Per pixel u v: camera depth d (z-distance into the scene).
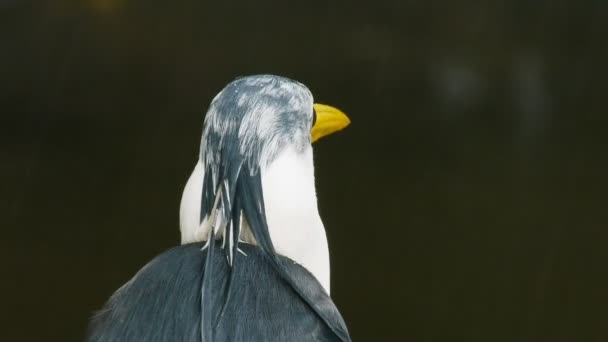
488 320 11.48
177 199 14.09
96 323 3.72
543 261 12.72
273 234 3.89
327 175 14.99
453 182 14.88
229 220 3.79
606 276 12.48
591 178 15.02
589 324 11.52
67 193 14.15
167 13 20.36
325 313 3.64
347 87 17.84
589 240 13.19
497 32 19.66
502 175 15.15
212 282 3.60
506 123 16.97
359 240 13.12
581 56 18.94
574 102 17.58
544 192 14.62
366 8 20.56
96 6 20.05
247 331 3.48
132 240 12.93
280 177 3.90
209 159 3.92
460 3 20.38
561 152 15.96
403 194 14.48
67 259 12.41
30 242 12.77
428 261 12.69
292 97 4.00
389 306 11.61
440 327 11.27
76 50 18.73
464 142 16.23
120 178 14.62
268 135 3.90
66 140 15.77
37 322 11.11
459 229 13.46
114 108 16.97
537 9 20.22
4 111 16.58
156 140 15.95
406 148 16.02
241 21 20.23
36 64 18.16
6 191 14.02
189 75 18.19
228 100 3.93
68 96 17.23
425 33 19.64
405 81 18.12
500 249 13.04
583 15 20.08
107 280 12.03
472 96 17.77
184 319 3.53
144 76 18.08
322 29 19.84
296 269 3.76
